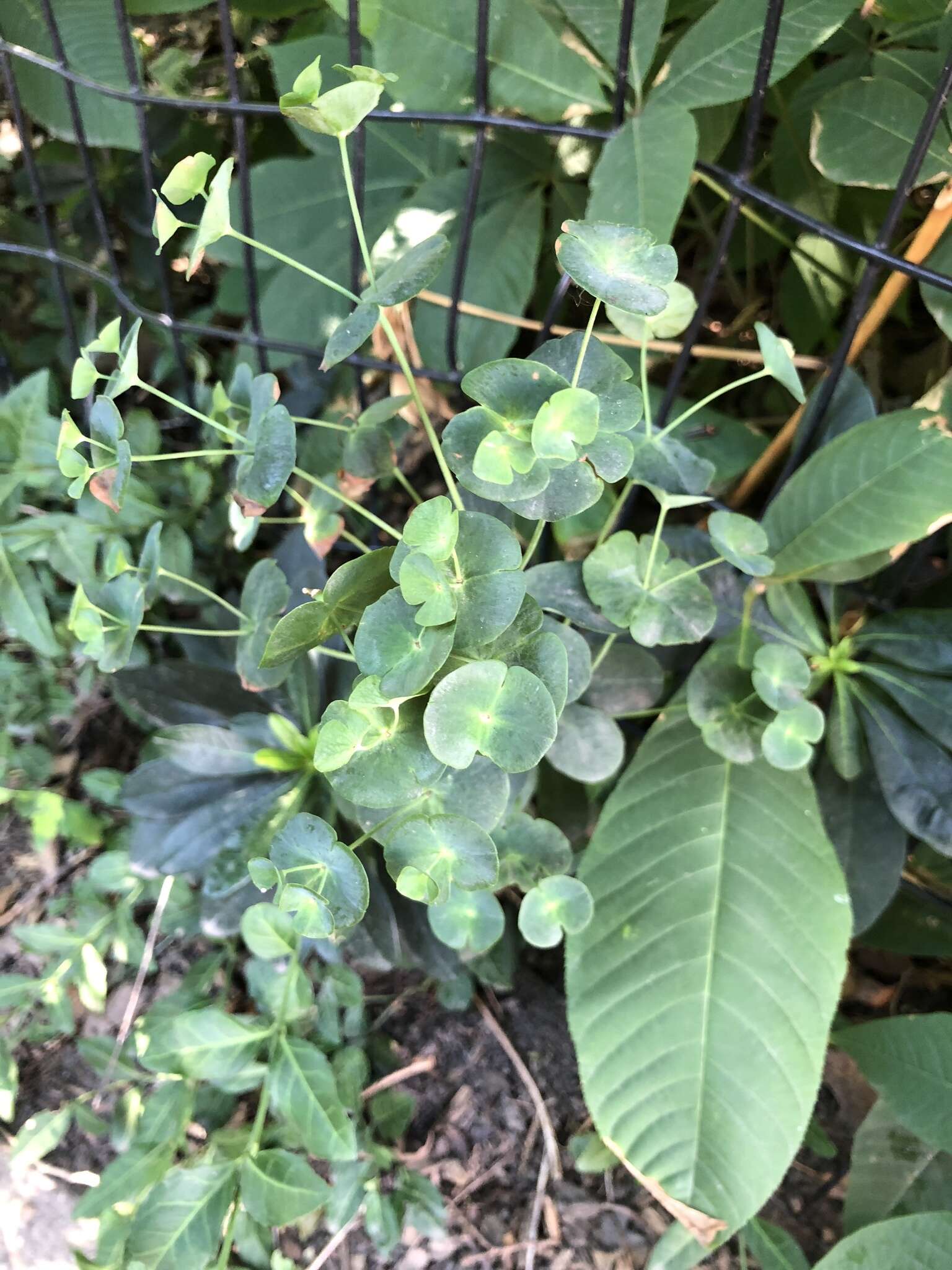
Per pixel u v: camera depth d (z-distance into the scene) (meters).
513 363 0.24
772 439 0.44
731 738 0.32
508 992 0.43
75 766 0.47
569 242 0.24
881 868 0.35
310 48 0.38
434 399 0.42
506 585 0.24
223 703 0.36
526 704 0.24
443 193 0.41
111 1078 0.38
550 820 0.39
